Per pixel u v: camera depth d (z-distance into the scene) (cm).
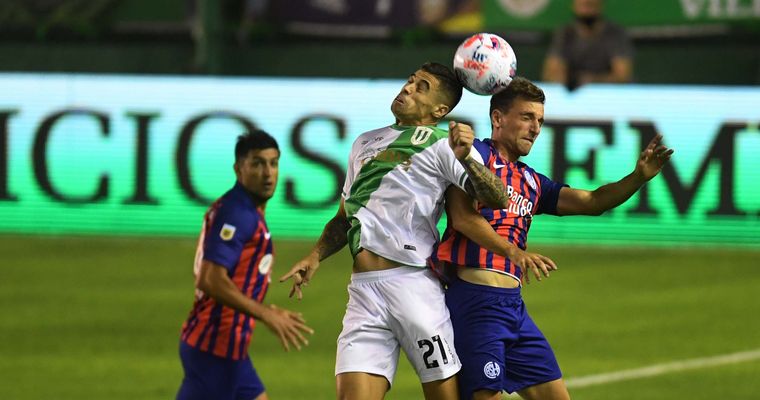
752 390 3344
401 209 2084
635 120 4931
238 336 2358
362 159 2141
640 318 4112
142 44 6150
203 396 2355
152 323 4075
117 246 5044
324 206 5059
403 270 2092
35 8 6175
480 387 2112
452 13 5978
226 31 6097
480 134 4938
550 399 2208
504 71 2156
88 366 3588
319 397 3269
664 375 3484
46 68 6162
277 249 4912
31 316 4144
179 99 5134
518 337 2181
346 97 5078
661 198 4941
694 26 5862
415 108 2145
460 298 2142
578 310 4203
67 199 5178
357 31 6066
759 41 5844
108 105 5162
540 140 4959
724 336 3909
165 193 5141
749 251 4897
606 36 5303
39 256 4894
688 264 4747
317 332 3950
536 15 5875
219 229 2303
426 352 2086
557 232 5000
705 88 4909
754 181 4897
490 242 2022
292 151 5075
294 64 6116
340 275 4650
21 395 3272
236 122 5106
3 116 5188
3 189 5191
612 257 4847
